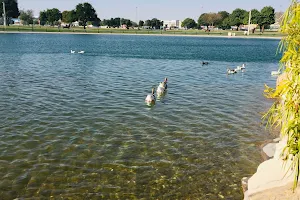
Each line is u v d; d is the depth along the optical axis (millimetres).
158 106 23719
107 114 21078
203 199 11453
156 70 44625
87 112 21344
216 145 16359
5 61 49156
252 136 17734
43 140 16094
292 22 4461
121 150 15320
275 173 10883
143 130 18234
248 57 67875
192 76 39844
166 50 82500
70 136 16797
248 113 22438
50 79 33844
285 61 4824
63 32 160125
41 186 11867
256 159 14750
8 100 23766
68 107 22391
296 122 4523
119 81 34156
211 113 22266
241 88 32250
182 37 163125
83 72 40281
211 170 13602
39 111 21109
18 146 15211
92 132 17562
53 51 70438
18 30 158000
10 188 11656
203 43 116125
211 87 32438
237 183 12570
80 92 27562
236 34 178125
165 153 15180
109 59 57969
